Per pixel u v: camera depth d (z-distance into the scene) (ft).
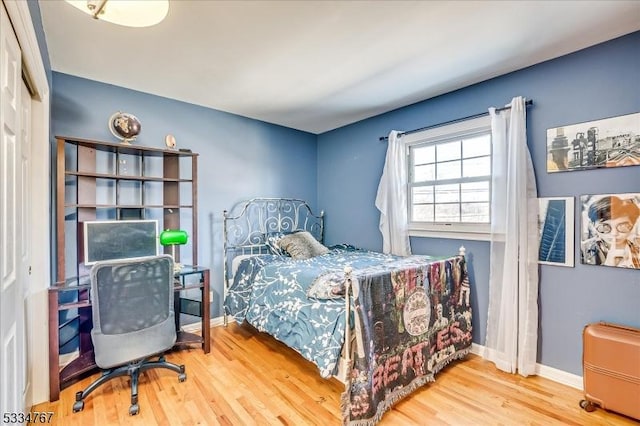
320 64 7.86
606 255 6.77
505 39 6.72
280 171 13.23
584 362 6.47
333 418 6.05
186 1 5.45
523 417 6.10
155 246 8.78
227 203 11.60
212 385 7.20
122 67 8.00
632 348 5.84
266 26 6.25
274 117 12.20
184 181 9.61
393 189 10.68
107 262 6.08
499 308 8.14
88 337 7.79
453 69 8.12
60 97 8.23
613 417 6.09
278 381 7.38
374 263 8.71
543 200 7.64
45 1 5.42
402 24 6.20
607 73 6.77
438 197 10.21
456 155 9.77
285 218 13.34
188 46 7.00
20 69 4.61
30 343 6.25
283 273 8.29
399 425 5.87
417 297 7.22
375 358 6.08
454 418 6.07
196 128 10.80
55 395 6.53
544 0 5.45
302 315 7.07
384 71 8.25
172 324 7.11
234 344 9.48
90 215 8.30
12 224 4.25
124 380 7.41
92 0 4.01
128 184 9.39
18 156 4.59
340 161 13.50
